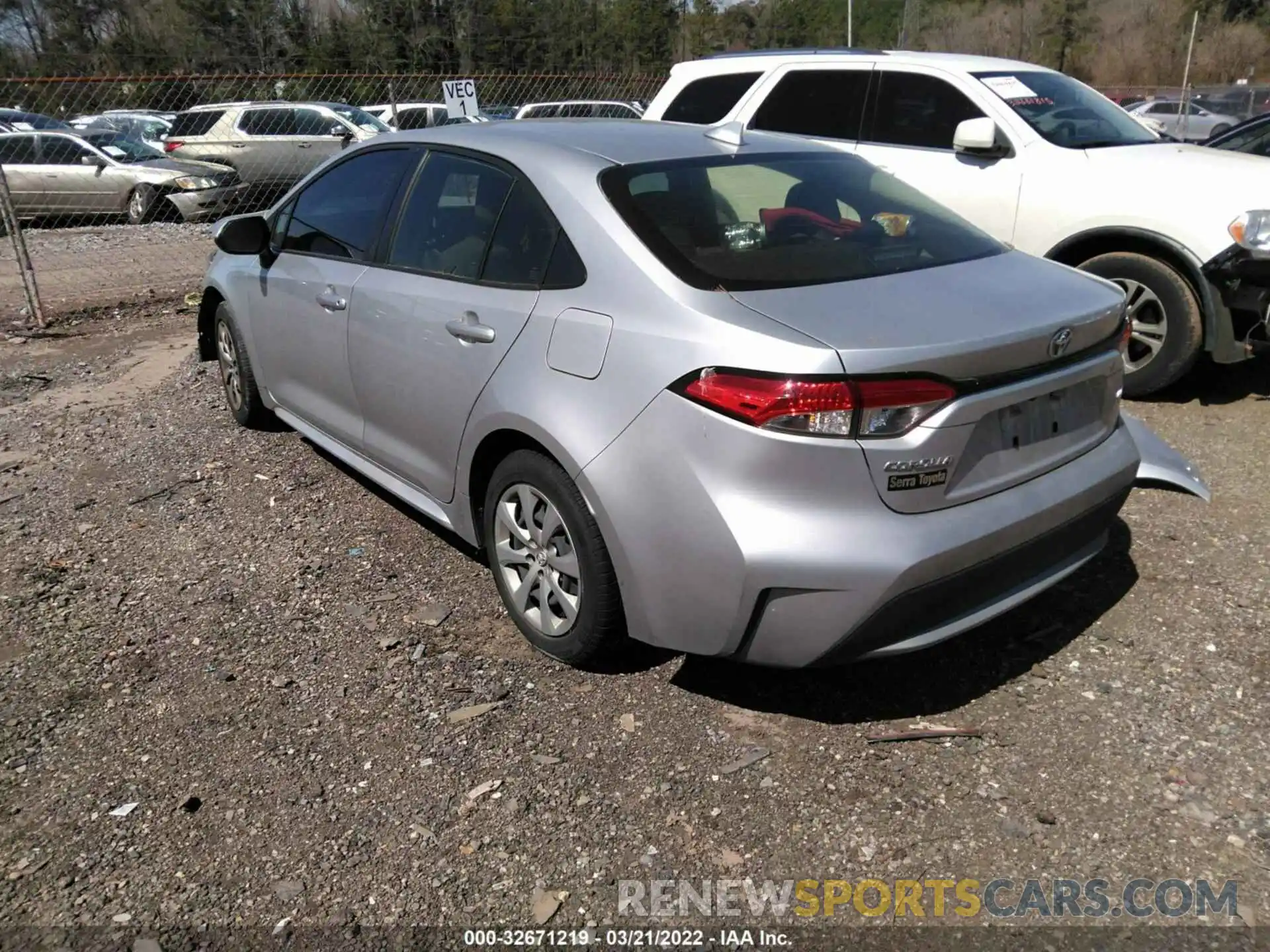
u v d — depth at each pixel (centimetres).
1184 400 572
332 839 266
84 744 305
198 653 351
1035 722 307
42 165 1448
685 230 314
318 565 411
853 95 664
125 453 541
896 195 377
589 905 246
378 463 423
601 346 300
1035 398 294
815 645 275
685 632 292
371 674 337
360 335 407
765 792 280
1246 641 342
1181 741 297
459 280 360
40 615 378
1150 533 417
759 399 265
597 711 315
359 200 431
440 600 383
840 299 289
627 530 293
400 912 245
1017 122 600
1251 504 438
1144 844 261
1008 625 358
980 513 280
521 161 352
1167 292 542
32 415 616
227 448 541
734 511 271
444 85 1271
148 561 418
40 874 257
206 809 277
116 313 904
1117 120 642
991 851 260
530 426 315
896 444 265
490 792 282
